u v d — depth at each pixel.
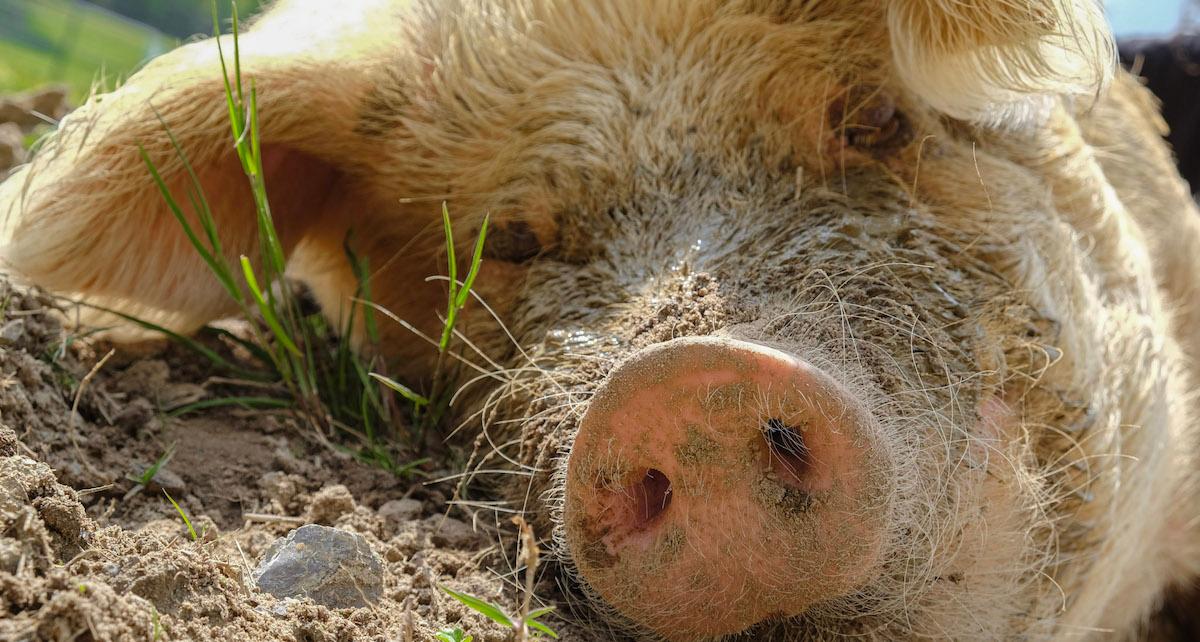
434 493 0.86
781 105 0.86
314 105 0.92
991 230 0.85
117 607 0.68
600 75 0.88
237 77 0.86
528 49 0.89
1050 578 0.83
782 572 0.74
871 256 0.82
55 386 0.86
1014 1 0.82
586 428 0.75
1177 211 1.17
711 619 0.76
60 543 0.72
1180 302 1.13
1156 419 0.93
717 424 0.74
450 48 0.91
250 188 0.95
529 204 0.88
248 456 0.86
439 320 0.95
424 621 0.76
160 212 0.92
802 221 0.83
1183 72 1.91
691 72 0.87
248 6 1.10
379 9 0.94
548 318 0.86
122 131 0.90
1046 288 0.85
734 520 0.74
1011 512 0.81
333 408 0.92
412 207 0.94
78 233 0.90
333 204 0.98
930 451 0.77
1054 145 0.91
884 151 0.86
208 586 0.72
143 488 0.82
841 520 0.73
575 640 0.79
